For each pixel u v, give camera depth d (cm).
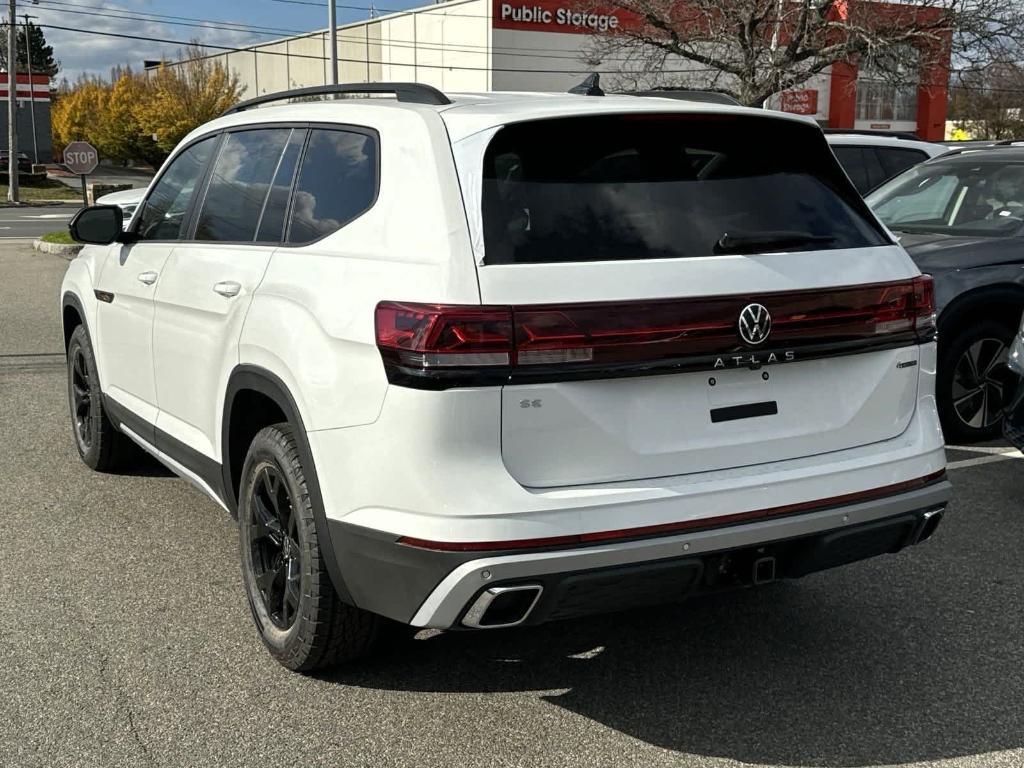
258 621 371
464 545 279
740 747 316
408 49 5397
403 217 311
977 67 2872
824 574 452
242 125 432
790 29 2953
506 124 305
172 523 509
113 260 519
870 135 1080
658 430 300
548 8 4659
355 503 304
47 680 352
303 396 322
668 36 3038
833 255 329
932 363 354
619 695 348
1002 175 715
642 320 291
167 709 335
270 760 307
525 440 286
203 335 400
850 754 312
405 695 346
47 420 712
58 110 8294
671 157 325
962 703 343
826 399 328
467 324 279
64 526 503
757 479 310
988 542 488
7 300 1316
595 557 285
